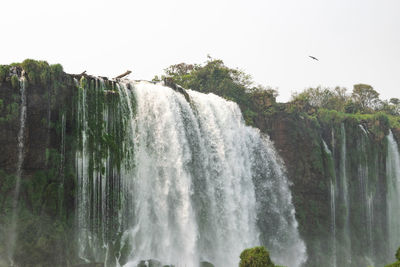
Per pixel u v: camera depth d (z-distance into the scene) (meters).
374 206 67.81
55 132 35.38
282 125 58.44
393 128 74.75
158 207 40.31
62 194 34.84
